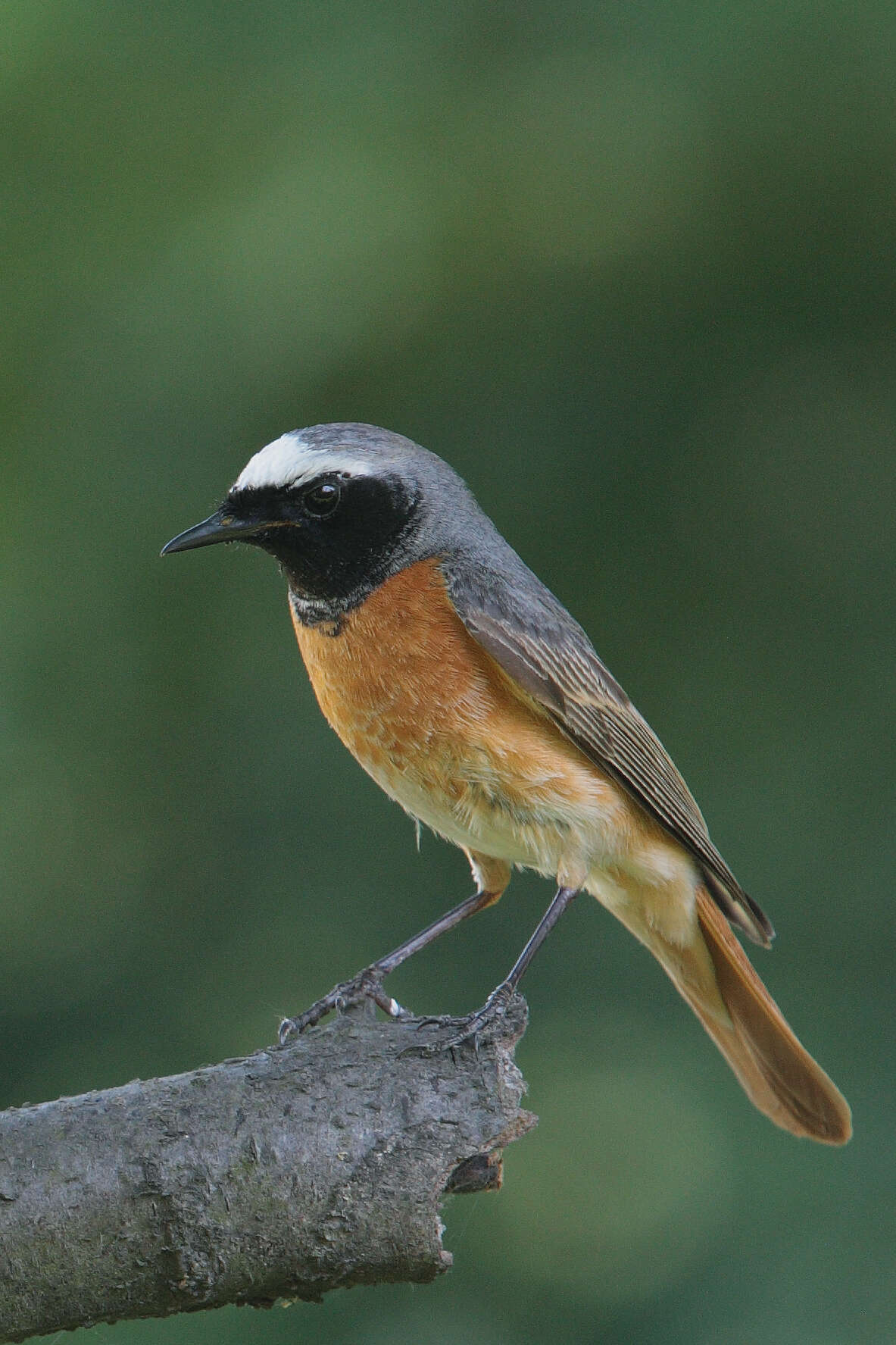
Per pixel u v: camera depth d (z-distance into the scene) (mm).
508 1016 6172
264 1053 5992
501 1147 5715
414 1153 5598
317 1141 5574
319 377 11305
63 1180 5457
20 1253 5402
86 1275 5469
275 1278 5602
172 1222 5469
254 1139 5559
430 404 11672
